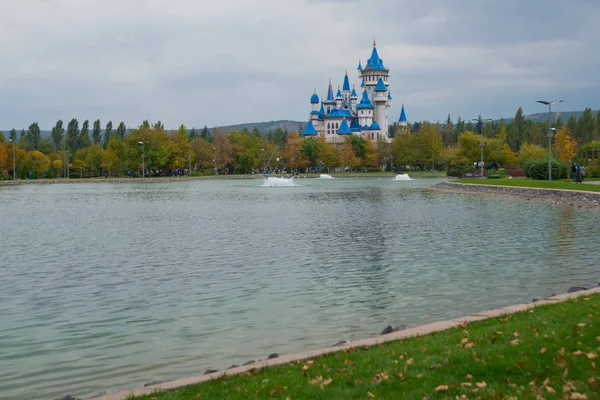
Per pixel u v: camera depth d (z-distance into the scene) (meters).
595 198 54.97
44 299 20.02
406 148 180.88
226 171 189.75
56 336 15.91
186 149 167.50
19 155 155.62
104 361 13.92
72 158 186.88
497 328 12.92
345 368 10.78
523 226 38.72
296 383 10.07
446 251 28.83
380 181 134.38
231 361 13.75
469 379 9.82
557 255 27.00
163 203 66.44
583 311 13.73
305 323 16.81
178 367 13.43
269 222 43.69
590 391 8.96
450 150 184.38
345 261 26.48
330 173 182.62
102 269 25.23
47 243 33.44
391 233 36.22
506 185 79.50
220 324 16.84
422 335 13.12
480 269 24.05
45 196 82.00
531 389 9.16
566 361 10.28
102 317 17.73
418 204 60.78
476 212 50.00
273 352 14.29
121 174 170.00
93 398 10.15
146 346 14.98
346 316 17.47
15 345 15.18
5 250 30.83
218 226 41.38
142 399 9.66
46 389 12.27
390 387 9.66
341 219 45.41
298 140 189.25
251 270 24.64
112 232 38.41
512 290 20.23
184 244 32.47
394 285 21.44
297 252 29.19
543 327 12.60
